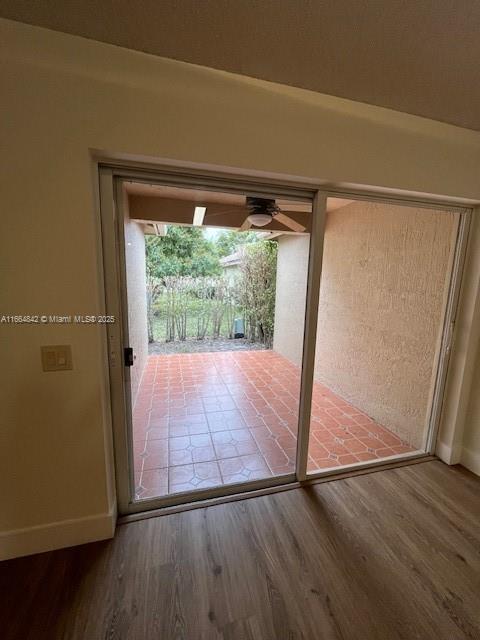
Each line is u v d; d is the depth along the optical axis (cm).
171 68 122
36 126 114
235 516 167
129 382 164
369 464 217
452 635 113
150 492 184
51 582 129
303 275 373
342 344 340
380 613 120
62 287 126
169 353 475
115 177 142
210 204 231
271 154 140
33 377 130
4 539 138
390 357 271
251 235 428
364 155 154
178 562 139
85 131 118
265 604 122
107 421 149
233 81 130
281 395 340
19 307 124
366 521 166
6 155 113
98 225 135
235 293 486
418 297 241
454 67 122
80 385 136
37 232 120
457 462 220
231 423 275
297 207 208
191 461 217
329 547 149
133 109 122
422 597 126
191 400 322
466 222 197
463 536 158
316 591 128
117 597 124
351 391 326
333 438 257
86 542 149
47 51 111
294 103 140
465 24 101
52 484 140
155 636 111
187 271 446
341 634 112
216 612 119
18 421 132
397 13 98
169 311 459
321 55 118
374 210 288
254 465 214
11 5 99
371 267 293
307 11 98
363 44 112
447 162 171
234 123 133
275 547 148
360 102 148
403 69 125
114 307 146
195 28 106
